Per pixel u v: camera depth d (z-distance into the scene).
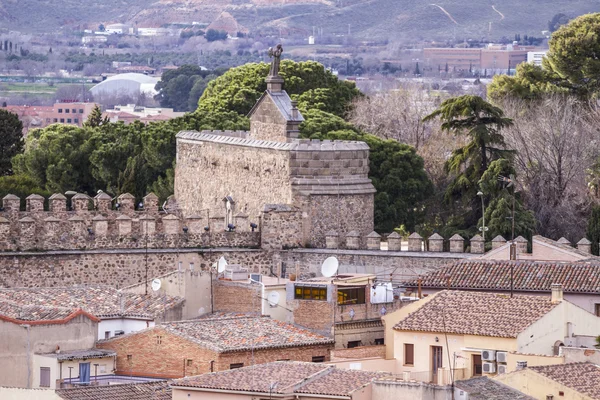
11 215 189.50
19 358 139.38
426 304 140.62
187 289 154.88
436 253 175.00
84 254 179.38
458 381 122.50
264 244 185.62
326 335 148.12
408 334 137.12
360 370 128.25
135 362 141.25
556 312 135.88
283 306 152.38
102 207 197.88
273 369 128.25
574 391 120.75
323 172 188.38
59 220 179.38
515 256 165.00
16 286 175.50
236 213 189.88
